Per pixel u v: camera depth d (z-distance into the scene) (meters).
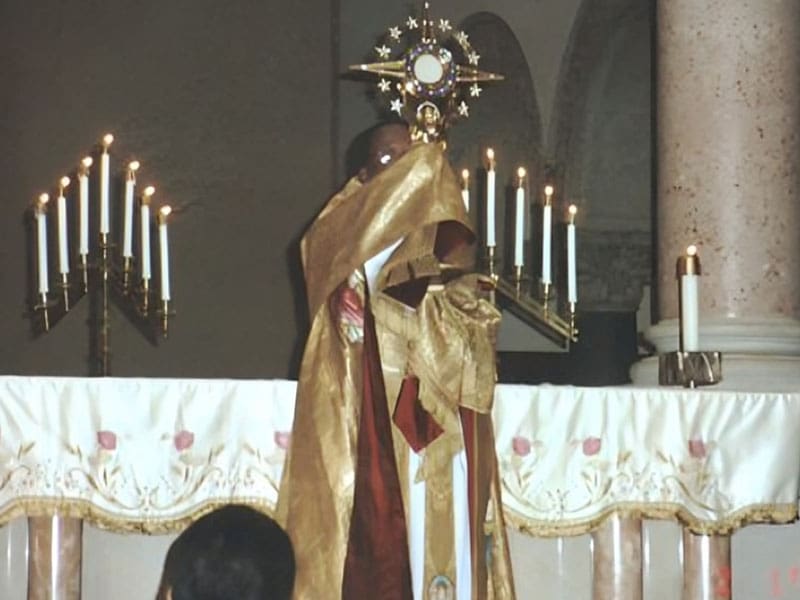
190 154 14.34
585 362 15.45
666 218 9.15
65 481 6.04
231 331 14.34
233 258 14.42
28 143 13.65
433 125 6.77
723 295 8.85
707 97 8.98
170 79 14.30
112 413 6.07
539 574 6.70
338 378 6.04
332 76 14.96
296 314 14.58
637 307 15.74
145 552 6.36
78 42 13.95
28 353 13.38
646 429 6.55
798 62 9.03
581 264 15.64
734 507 6.62
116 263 13.25
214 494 6.12
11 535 6.27
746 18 8.96
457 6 15.44
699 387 7.30
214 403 6.13
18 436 6.02
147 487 6.08
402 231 5.94
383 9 15.11
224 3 14.58
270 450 6.16
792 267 8.91
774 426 6.66
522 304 7.83
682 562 6.84
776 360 8.66
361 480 5.97
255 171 14.58
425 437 6.02
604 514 6.48
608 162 15.82
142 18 14.22
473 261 7.33
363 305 6.06
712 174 8.94
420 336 5.99
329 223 6.11
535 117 15.69
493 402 6.17
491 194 7.46
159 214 7.88
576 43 15.61
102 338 7.59
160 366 13.92
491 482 6.16
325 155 14.84
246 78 14.62
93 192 13.85
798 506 6.78
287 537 3.18
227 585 3.00
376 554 5.94
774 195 8.90
